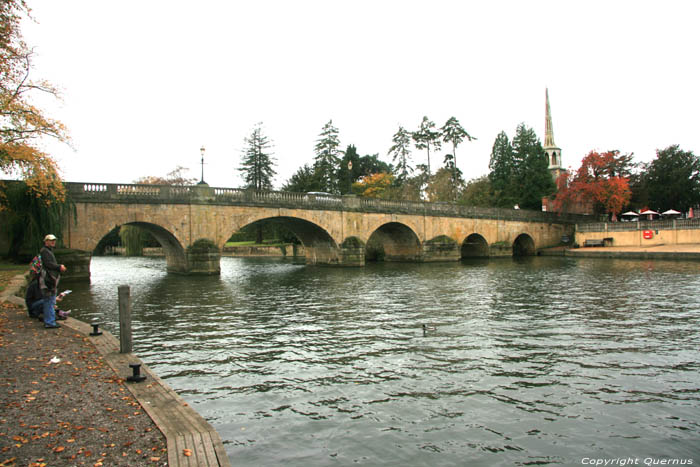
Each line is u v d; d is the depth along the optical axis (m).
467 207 56.31
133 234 75.38
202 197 33.97
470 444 7.29
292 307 19.83
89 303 21.02
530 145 79.06
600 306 19.33
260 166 71.56
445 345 13.15
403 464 6.67
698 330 14.77
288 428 7.82
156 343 13.55
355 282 29.94
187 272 33.81
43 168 22.95
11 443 5.43
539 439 7.47
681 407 8.73
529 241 66.50
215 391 9.57
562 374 10.56
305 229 44.66
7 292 16.61
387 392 9.50
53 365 8.60
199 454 5.18
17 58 21.47
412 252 52.53
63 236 28.42
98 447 5.36
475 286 26.97
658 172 72.38
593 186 66.12
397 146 79.81
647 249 53.75
